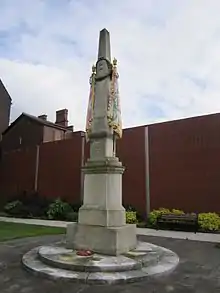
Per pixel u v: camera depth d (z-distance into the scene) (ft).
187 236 33.91
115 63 24.03
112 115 22.84
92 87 24.36
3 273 16.81
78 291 13.83
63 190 64.64
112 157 22.04
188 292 14.06
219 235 35.01
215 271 17.85
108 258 17.94
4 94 98.22
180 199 47.11
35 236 32.30
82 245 20.02
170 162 49.26
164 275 16.72
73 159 64.54
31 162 72.74
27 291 13.75
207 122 46.32
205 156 45.68
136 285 14.92
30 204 64.75
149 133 52.60
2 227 41.50
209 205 44.09
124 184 53.72
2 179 77.97
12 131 90.74
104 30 25.02
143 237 32.94
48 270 16.30
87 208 21.15
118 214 20.86
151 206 49.88
